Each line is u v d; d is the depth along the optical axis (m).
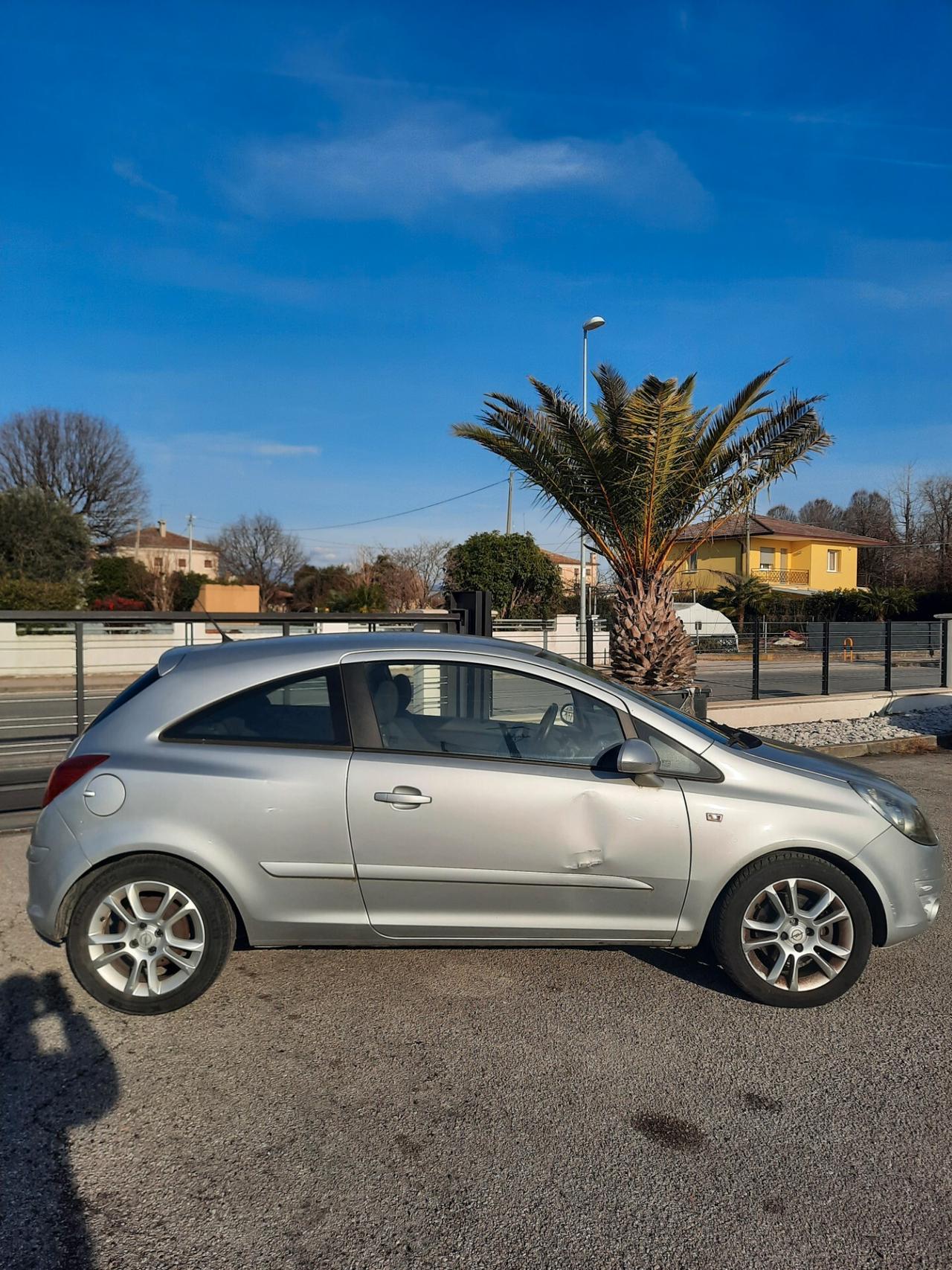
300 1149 2.86
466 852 3.74
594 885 3.79
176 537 65.62
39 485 40.38
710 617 24.42
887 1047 3.54
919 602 37.19
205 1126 2.98
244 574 43.72
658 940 3.87
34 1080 3.28
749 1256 2.39
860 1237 2.46
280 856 3.70
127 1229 2.49
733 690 13.89
